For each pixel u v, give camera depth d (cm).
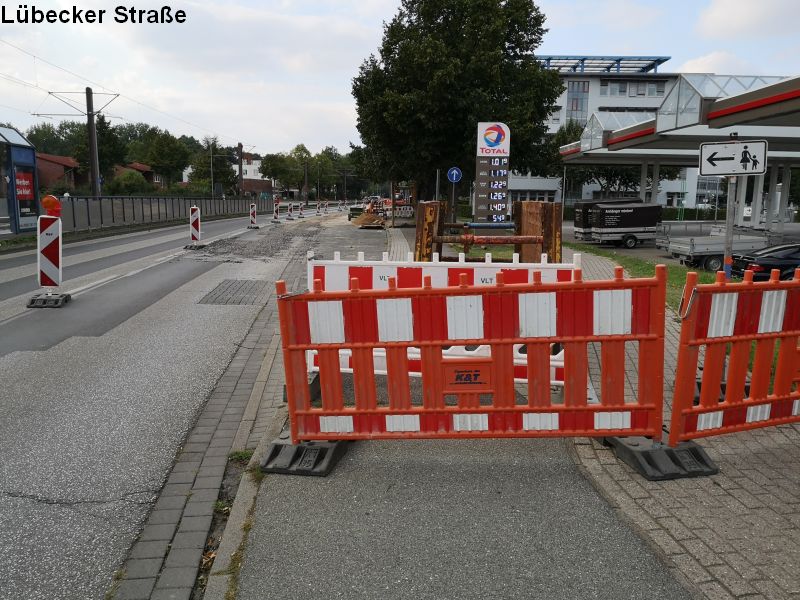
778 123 2455
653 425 443
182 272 1554
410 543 348
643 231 3075
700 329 433
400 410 448
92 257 1897
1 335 861
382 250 2264
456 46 3064
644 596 300
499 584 310
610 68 8212
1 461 462
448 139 3164
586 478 429
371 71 3170
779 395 469
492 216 2234
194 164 9500
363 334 443
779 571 318
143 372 689
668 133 2611
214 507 399
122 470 449
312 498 402
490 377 446
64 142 12812
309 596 302
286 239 2783
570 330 435
